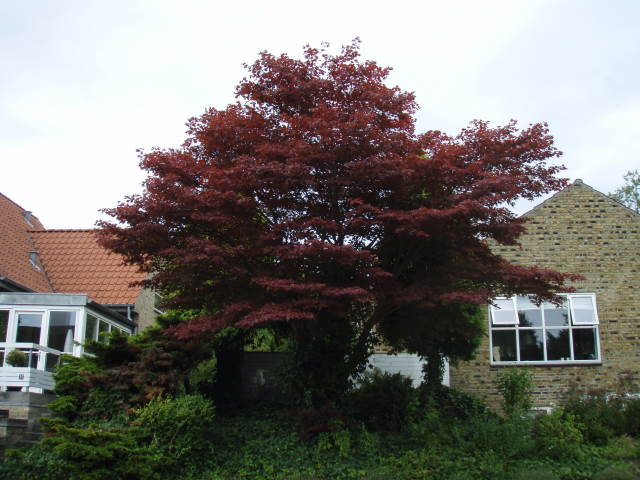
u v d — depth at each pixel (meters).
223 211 12.11
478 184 11.88
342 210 12.62
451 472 12.03
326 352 14.09
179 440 11.99
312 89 13.23
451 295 11.62
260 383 17.66
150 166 12.64
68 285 21.45
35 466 11.38
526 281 12.99
